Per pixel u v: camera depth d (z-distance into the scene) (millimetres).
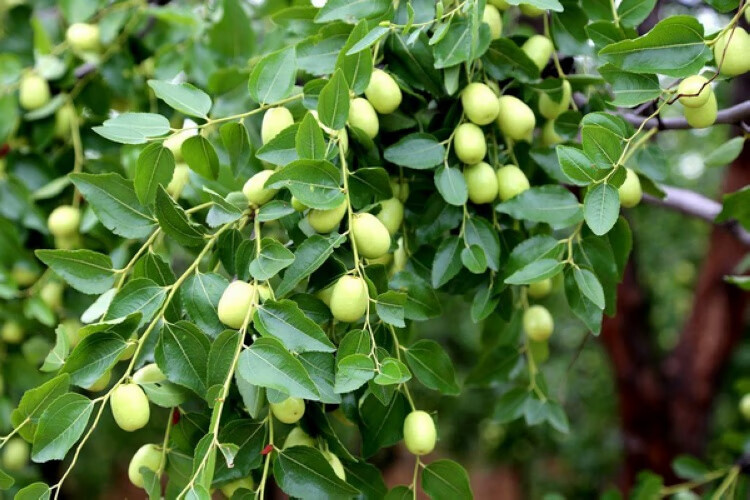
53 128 1398
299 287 1150
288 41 1349
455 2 1118
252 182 1066
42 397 1025
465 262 1118
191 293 1052
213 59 1387
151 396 1050
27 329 1383
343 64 1067
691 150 3271
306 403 1076
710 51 1036
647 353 2572
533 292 1241
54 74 1388
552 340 3549
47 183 1392
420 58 1119
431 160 1116
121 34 1419
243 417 1093
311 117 1021
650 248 3352
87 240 1358
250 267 1029
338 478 1041
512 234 1158
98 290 1080
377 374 1024
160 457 1095
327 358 1027
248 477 1098
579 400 3697
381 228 1050
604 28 1100
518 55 1128
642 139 1134
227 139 1099
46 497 1021
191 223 1063
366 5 1104
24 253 1368
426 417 1076
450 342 3510
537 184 1214
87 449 3014
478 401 3590
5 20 1482
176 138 1177
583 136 1030
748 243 1364
